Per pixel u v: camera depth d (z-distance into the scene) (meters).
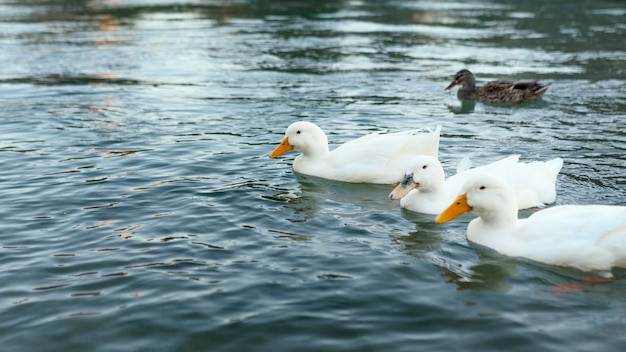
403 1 9.41
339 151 2.52
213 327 1.79
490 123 3.13
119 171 2.50
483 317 1.82
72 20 7.15
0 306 1.84
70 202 2.27
